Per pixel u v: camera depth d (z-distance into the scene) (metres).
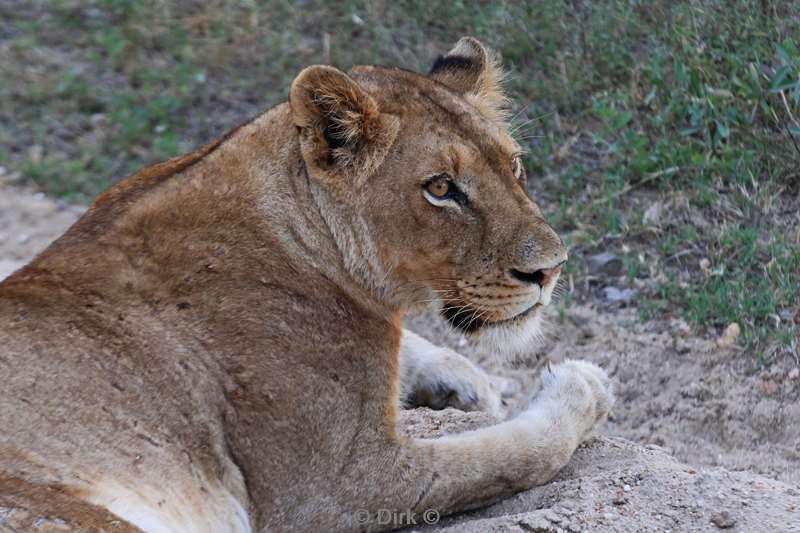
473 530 8.49
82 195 17.23
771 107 14.93
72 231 9.05
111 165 17.83
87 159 17.92
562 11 18.05
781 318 12.81
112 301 8.58
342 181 8.94
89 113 19.03
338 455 8.78
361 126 8.79
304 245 9.00
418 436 10.27
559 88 17.09
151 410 8.41
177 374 8.55
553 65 17.55
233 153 9.10
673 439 11.62
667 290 13.55
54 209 16.81
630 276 13.89
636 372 12.63
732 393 12.08
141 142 18.25
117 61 19.84
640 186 15.38
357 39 19.52
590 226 14.76
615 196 15.05
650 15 17.09
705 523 8.37
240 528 8.62
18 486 7.66
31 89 19.27
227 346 8.70
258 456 8.67
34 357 8.23
